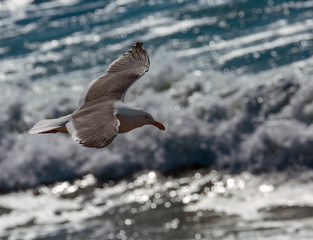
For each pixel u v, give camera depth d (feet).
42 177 47.96
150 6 101.24
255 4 90.63
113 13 101.30
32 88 66.44
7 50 88.12
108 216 39.88
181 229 36.91
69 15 104.73
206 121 49.73
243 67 65.16
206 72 57.93
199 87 55.67
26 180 47.85
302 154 43.27
